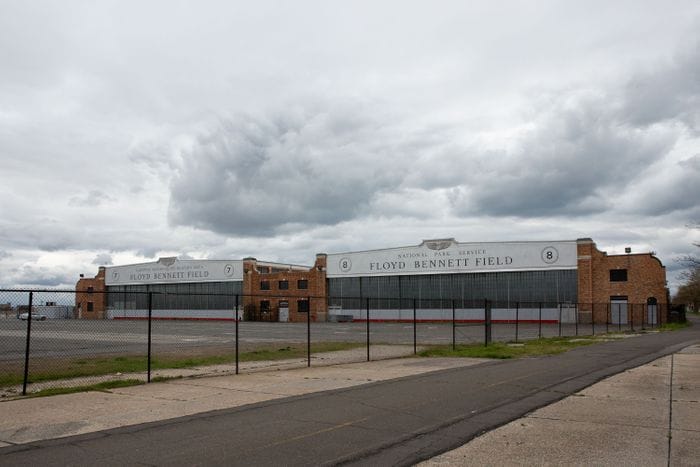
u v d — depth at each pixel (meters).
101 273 92.06
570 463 7.14
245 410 10.62
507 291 62.34
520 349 25.05
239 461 7.20
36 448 7.86
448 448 7.87
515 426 9.27
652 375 15.85
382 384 14.09
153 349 26.00
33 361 20.20
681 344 28.28
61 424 9.42
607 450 7.77
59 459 7.29
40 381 15.16
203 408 10.85
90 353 23.67
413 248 67.81
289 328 51.47
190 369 17.95
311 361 20.53
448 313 65.38
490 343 28.02
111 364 19.09
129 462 7.15
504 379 15.01
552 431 8.91
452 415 10.14
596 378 15.19
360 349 26.03
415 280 68.00
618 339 32.53
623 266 56.31
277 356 22.56
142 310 87.56
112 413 10.37
